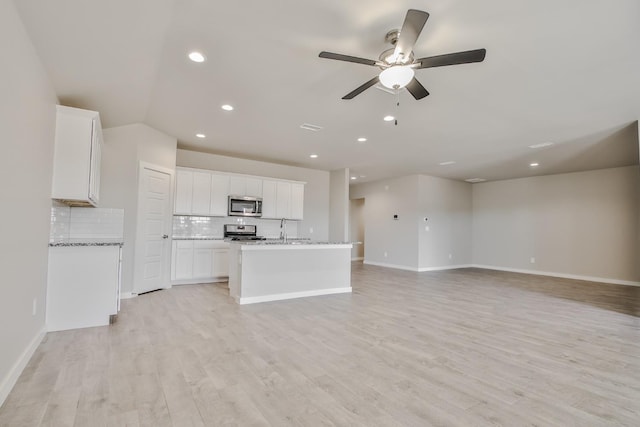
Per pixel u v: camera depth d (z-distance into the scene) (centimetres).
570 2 209
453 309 430
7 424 168
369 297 496
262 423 174
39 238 273
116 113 404
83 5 211
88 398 194
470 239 955
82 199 319
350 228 1123
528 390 215
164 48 271
